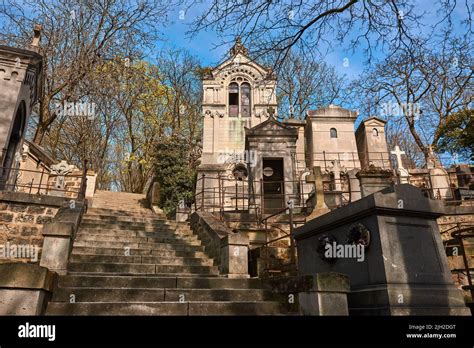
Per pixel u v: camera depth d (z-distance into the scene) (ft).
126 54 70.44
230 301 18.69
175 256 28.19
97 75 67.00
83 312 15.78
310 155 86.99
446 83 26.99
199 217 34.40
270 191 54.54
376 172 38.14
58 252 21.29
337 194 40.98
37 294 13.33
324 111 89.04
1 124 39.91
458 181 59.88
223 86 89.04
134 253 27.27
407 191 18.72
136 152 105.91
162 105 106.73
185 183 62.39
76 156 91.97
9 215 30.09
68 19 66.69
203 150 82.94
